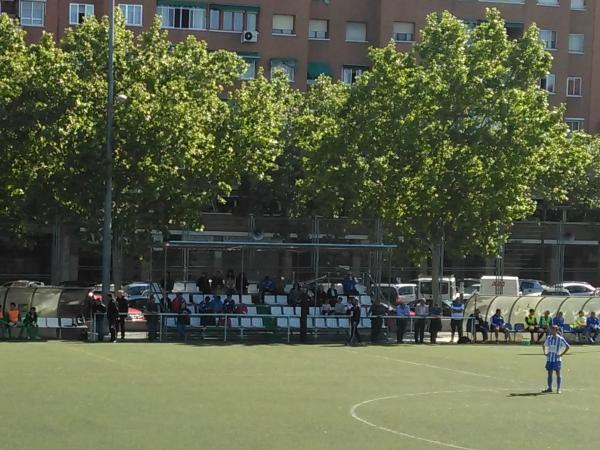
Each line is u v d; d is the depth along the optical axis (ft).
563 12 273.13
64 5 244.63
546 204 248.52
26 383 79.25
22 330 133.18
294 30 258.37
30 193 147.02
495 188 161.27
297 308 145.79
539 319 146.82
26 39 241.96
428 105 162.40
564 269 254.68
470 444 56.44
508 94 162.30
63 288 138.62
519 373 100.07
